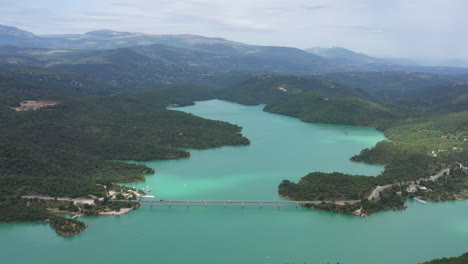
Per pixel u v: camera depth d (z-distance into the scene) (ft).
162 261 644.27
